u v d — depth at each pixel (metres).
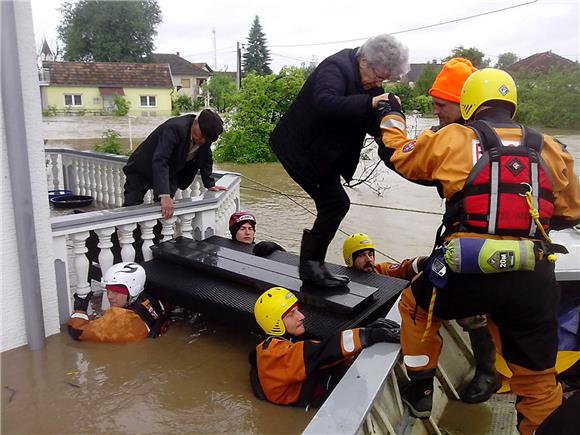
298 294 3.49
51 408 2.99
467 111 2.54
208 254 4.20
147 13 38.59
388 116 2.74
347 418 2.08
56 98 32.00
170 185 4.80
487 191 2.24
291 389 3.04
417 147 2.43
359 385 2.34
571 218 2.52
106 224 4.09
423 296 2.51
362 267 4.12
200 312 3.79
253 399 3.14
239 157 18.48
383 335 2.79
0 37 3.29
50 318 3.81
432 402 2.84
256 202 11.07
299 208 10.41
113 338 3.77
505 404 3.30
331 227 3.58
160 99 34.41
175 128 4.58
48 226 3.71
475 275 2.27
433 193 12.18
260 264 4.00
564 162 2.37
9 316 3.57
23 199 3.46
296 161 3.36
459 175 2.29
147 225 4.42
